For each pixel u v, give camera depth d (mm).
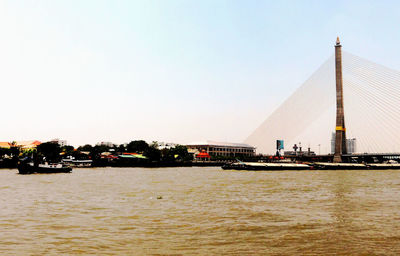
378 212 30625
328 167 149250
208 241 21094
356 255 18422
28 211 31562
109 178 78750
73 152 194125
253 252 18875
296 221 26734
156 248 19656
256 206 33875
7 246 20125
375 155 170000
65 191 48688
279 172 117875
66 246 20125
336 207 33312
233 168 139750
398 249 19422
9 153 159500
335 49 159250
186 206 34000
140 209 32344
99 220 27312
